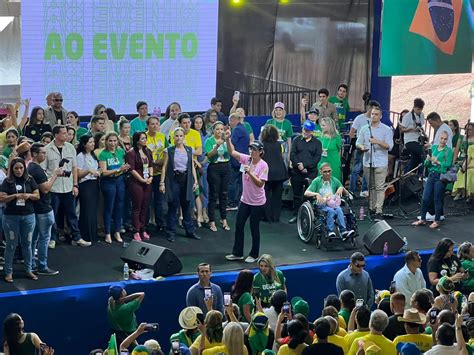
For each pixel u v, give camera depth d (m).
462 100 26.48
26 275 12.98
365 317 9.75
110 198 14.30
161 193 14.79
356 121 17.22
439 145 15.74
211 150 15.02
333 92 19.64
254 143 13.75
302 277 13.83
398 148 17.56
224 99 18.73
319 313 14.02
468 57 18.88
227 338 9.41
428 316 10.09
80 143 14.14
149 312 12.93
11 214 12.59
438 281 12.34
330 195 14.70
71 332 12.61
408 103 26.48
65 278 12.98
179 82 18.25
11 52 16.94
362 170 17.06
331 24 19.34
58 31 17.17
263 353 9.19
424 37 18.47
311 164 15.96
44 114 15.49
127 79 17.84
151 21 17.81
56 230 14.23
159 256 13.05
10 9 16.81
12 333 10.10
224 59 18.58
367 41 19.69
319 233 14.63
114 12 17.50
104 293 12.69
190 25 18.12
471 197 17.36
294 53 19.16
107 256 13.89
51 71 17.27
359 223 16.03
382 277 14.38
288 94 19.25
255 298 11.96
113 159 14.23
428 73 18.64
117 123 15.89
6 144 14.31
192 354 9.78
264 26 18.78
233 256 14.03
